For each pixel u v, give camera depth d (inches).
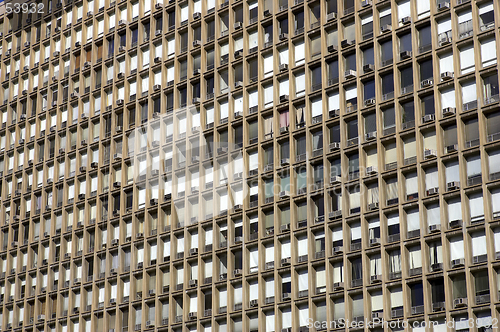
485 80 2461.9
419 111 2544.3
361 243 2541.8
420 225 2448.3
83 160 3358.8
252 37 2974.9
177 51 3139.8
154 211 3041.3
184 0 3189.0
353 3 2770.7
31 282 3393.2
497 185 2362.2
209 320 2795.3
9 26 3833.7
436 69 2539.4
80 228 3280.0
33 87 3661.4
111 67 3358.8
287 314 2637.8
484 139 2418.8
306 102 2768.2
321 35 2797.7
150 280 2989.7
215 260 2829.7
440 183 2444.6
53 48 3622.0
